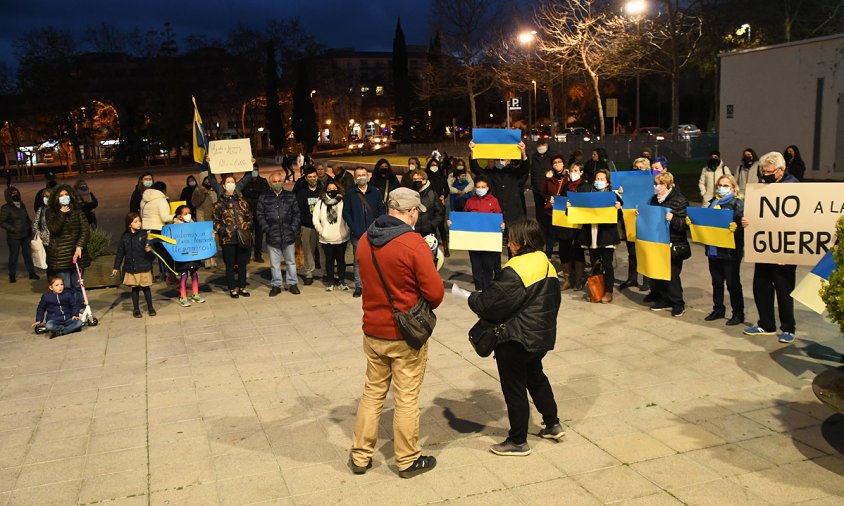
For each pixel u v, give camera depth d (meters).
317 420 5.91
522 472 4.88
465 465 5.02
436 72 68.19
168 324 9.16
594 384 6.48
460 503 4.51
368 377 4.90
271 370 7.21
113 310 10.02
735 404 5.93
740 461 4.93
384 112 119.50
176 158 92.25
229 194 10.41
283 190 10.70
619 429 5.51
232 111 89.75
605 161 12.46
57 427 5.91
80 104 77.38
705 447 5.16
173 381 6.96
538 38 43.38
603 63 38.75
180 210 10.41
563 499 4.52
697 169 29.09
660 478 4.73
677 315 8.59
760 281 7.55
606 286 9.40
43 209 10.21
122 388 6.81
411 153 68.38
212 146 12.80
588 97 69.12
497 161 10.55
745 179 12.73
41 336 8.79
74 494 4.79
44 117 77.31
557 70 47.06
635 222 9.29
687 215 8.32
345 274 12.11
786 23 40.31
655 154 35.97
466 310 9.34
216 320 9.31
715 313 8.33
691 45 39.59
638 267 8.67
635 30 36.97
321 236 10.55
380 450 5.33
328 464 5.11
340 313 9.48
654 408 5.90
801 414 5.69
